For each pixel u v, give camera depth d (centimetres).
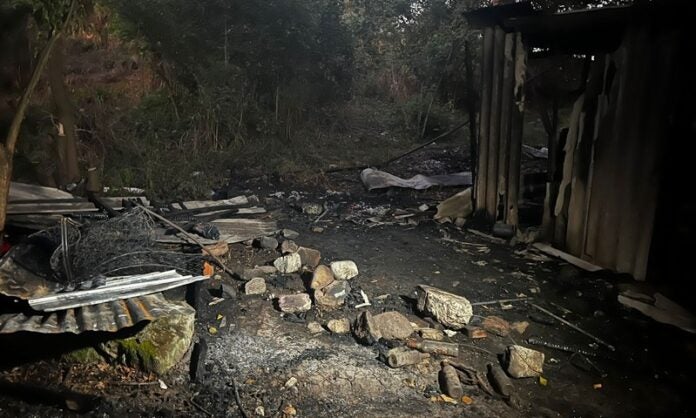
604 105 505
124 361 341
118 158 812
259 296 455
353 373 353
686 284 484
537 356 371
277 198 774
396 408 323
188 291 429
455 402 332
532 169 933
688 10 430
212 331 396
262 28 1009
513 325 430
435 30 1353
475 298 476
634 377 368
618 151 498
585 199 539
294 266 506
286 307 430
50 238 411
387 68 1405
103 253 397
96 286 366
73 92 879
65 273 372
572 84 1017
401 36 1402
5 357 337
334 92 1161
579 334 421
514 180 617
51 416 295
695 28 434
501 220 657
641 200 487
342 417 312
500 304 466
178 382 333
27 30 670
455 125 1229
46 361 341
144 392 321
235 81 976
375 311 443
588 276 519
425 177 881
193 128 931
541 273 531
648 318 444
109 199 624
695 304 457
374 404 325
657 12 450
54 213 525
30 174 696
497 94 620
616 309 459
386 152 1059
